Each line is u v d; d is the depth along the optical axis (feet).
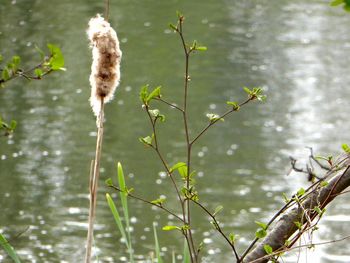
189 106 108.37
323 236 71.36
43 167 87.92
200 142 99.04
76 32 100.78
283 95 113.39
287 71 120.16
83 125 97.76
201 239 72.23
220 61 120.98
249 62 122.11
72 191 83.05
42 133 95.25
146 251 69.46
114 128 99.35
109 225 74.54
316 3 144.87
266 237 8.86
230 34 128.47
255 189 87.35
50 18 97.30
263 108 109.60
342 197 77.20
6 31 88.53
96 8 103.76
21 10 90.33
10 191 82.64
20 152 90.79
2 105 99.86
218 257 68.33
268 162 94.22
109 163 91.04
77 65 102.53
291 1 144.87
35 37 92.22
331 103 111.34
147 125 100.12
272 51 125.90
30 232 73.46
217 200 83.92
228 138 100.73
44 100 101.35
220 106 109.09
